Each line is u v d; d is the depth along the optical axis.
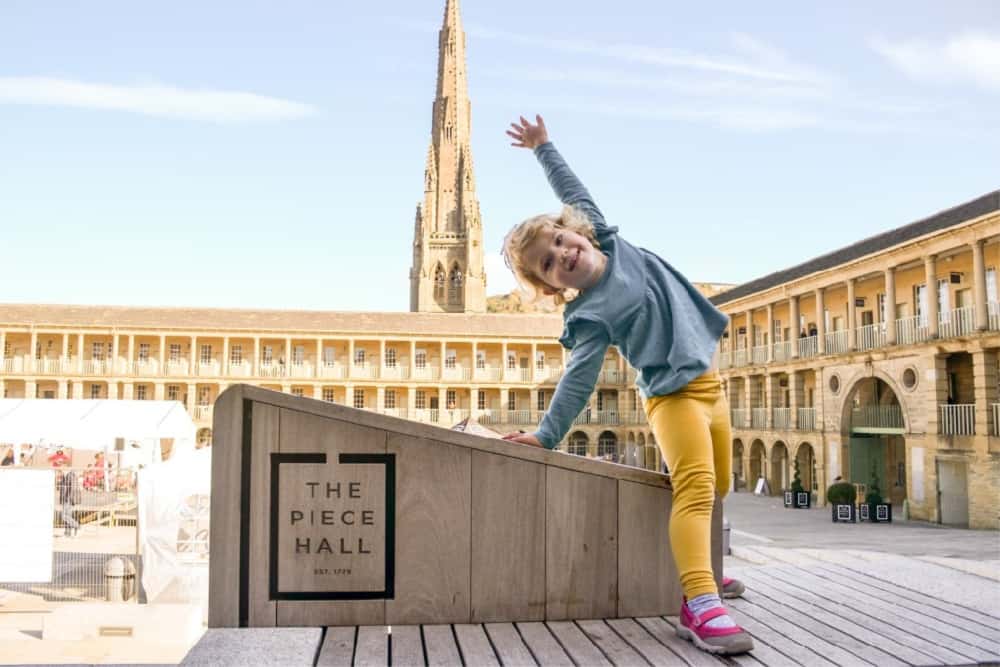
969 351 29.61
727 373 52.31
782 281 45.38
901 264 34.47
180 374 70.06
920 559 5.50
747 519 32.56
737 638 3.09
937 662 3.03
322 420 3.50
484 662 3.01
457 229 111.94
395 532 3.50
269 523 3.47
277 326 71.19
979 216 29.00
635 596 3.63
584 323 3.48
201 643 3.17
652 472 3.68
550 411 3.58
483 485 3.55
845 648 3.21
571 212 3.58
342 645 3.20
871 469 38.47
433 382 72.75
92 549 22.83
